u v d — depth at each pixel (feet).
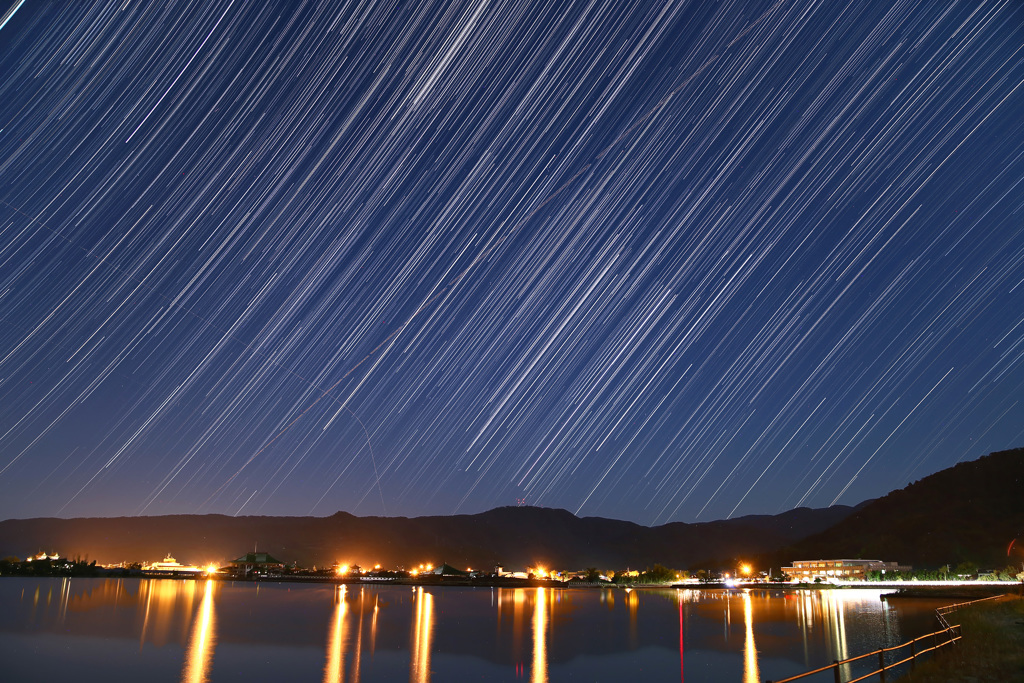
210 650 115.65
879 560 508.53
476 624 164.76
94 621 157.48
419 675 95.81
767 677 92.58
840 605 236.22
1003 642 85.66
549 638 136.98
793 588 393.29
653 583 447.83
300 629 147.84
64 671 96.53
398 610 207.21
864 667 96.07
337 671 98.02
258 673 96.02
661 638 136.98
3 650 113.60
